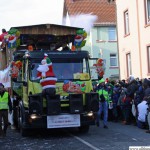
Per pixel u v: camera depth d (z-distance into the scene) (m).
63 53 12.22
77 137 11.70
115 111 15.52
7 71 14.78
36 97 11.43
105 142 10.50
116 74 38.56
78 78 12.05
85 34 13.70
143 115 12.91
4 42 13.98
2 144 10.90
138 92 13.55
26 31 13.70
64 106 11.80
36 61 11.94
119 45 27.05
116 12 27.39
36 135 12.55
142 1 22.86
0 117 12.45
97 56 38.69
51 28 13.97
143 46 22.95
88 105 11.77
